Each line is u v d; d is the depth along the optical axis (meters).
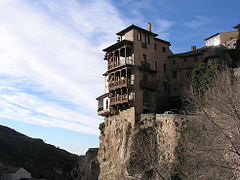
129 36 62.41
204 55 61.31
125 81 57.84
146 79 61.09
